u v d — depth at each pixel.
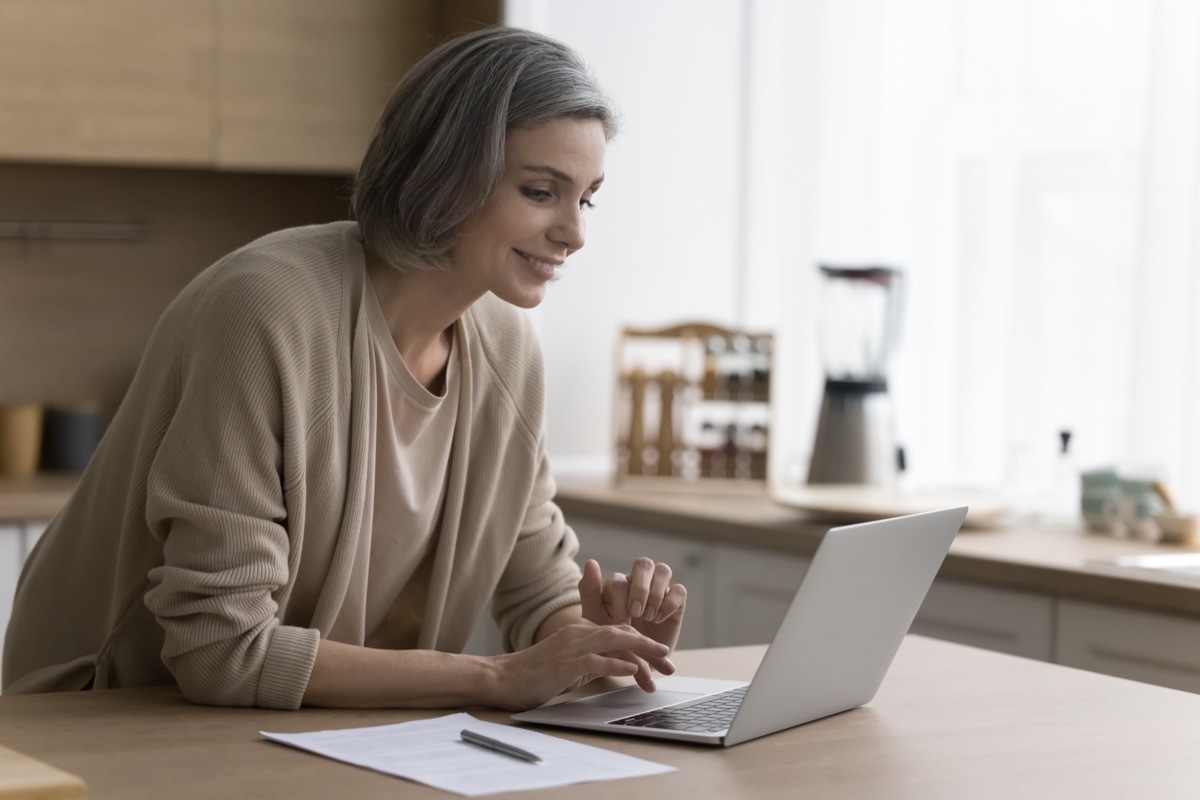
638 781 1.22
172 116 3.37
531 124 1.55
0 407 3.51
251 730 1.38
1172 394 2.99
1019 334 3.54
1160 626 2.31
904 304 3.52
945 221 3.69
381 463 1.68
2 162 3.64
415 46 3.64
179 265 3.86
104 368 3.78
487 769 1.23
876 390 3.25
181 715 1.44
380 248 1.61
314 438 1.58
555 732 1.41
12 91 3.21
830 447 3.24
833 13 3.82
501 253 1.58
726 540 3.04
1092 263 3.39
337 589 1.65
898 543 1.47
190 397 1.52
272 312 1.54
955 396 3.68
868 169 3.78
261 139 3.46
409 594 1.84
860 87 3.79
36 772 1.07
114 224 3.77
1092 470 2.90
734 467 3.49
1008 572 2.52
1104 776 1.29
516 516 1.86
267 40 3.46
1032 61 3.52
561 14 3.70
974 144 3.63
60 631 1.79
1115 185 3.34
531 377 1.86
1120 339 3.31
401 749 1.30
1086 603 2.42
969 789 1.24
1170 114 2.97
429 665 1.50
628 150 3.82
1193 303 2.92
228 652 1.47
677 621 1.73
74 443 3.60
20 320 3.69
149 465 1.62
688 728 1.39
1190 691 2.27
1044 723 1.49
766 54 3.93
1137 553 2.61
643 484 3.52
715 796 1.18
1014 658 1.84
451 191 1.55
